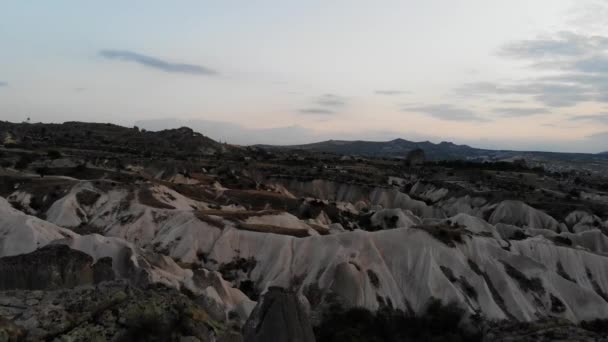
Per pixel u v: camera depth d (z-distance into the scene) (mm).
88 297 21344
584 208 106938
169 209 77125
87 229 73188
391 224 95750
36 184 87438
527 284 58688
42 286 41750
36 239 54188
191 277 47594
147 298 21844
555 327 38938
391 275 57250
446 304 53281
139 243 69750
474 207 118812
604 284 63906
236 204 96562
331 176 142625
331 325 49406
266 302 34031
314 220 92188
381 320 51438
